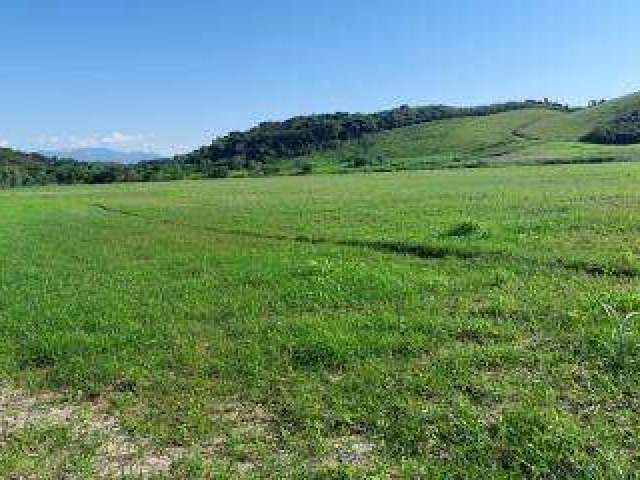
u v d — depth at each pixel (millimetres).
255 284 22922
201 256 30312
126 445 11906
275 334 16922
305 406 12719
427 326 16750
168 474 10781
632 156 141250
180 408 13180
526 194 54750
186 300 21250
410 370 14094
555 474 9859
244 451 11273
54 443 12078
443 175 112188
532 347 15016
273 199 69062
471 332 16234
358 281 21688
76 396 14297
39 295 23312
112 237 40719
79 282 25406
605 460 9969
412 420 11797
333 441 11469
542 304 17969
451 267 24047
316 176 153875
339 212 47562
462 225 31359
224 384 14188
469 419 11570
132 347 16969
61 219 57688
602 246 26109
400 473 10297
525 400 12234
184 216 53312
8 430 12875
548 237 28969
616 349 14016
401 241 30000
